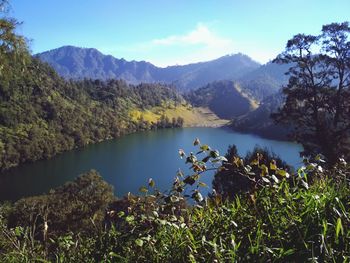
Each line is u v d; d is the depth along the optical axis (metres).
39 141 103.25
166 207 3.07
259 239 2.46
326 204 2.70
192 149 115.38
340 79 23.41
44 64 155.00
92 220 3.51
